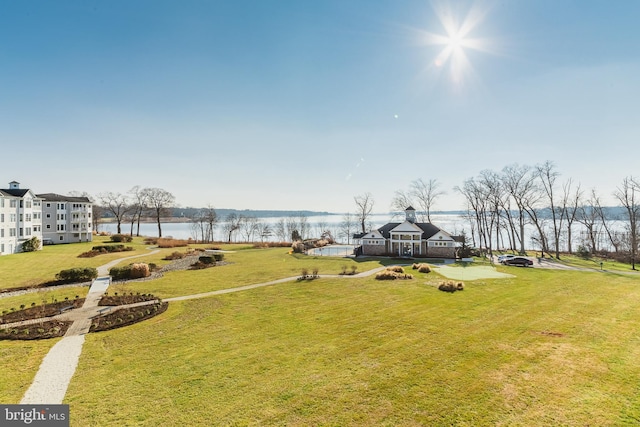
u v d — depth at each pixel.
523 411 9.94
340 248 60.81
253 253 52.44
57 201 60.69
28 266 36.00
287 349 14.95
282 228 109.88
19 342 15.82
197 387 11.66
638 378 11.71
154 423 9.63
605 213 61.09
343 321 18.81
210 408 10.38
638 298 22.95
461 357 13.80
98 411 10.21
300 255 49.72
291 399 10.84
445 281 27.59
